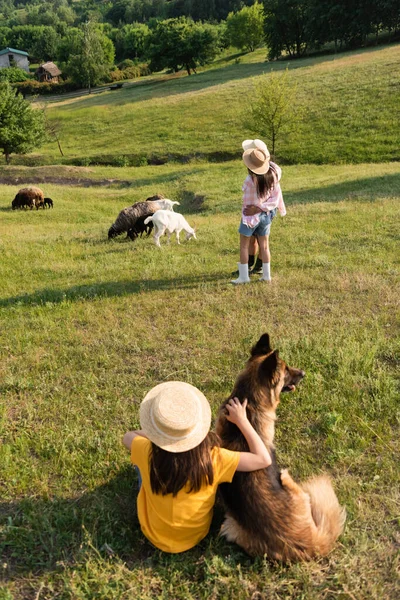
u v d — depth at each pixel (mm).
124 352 5980
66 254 11875
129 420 4602
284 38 72438
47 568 3133
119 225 13828
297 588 2955
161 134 43281
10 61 127938
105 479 3898
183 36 80375
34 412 4809
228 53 97250
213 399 4871
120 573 3037
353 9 64438
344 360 5258
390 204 14227
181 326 6652
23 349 6156
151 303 7523
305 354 5512
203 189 25125
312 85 45062
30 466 4035
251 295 7598
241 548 3205
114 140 44438
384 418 4387
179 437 2824
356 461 3930
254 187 7258
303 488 3322
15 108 38125
